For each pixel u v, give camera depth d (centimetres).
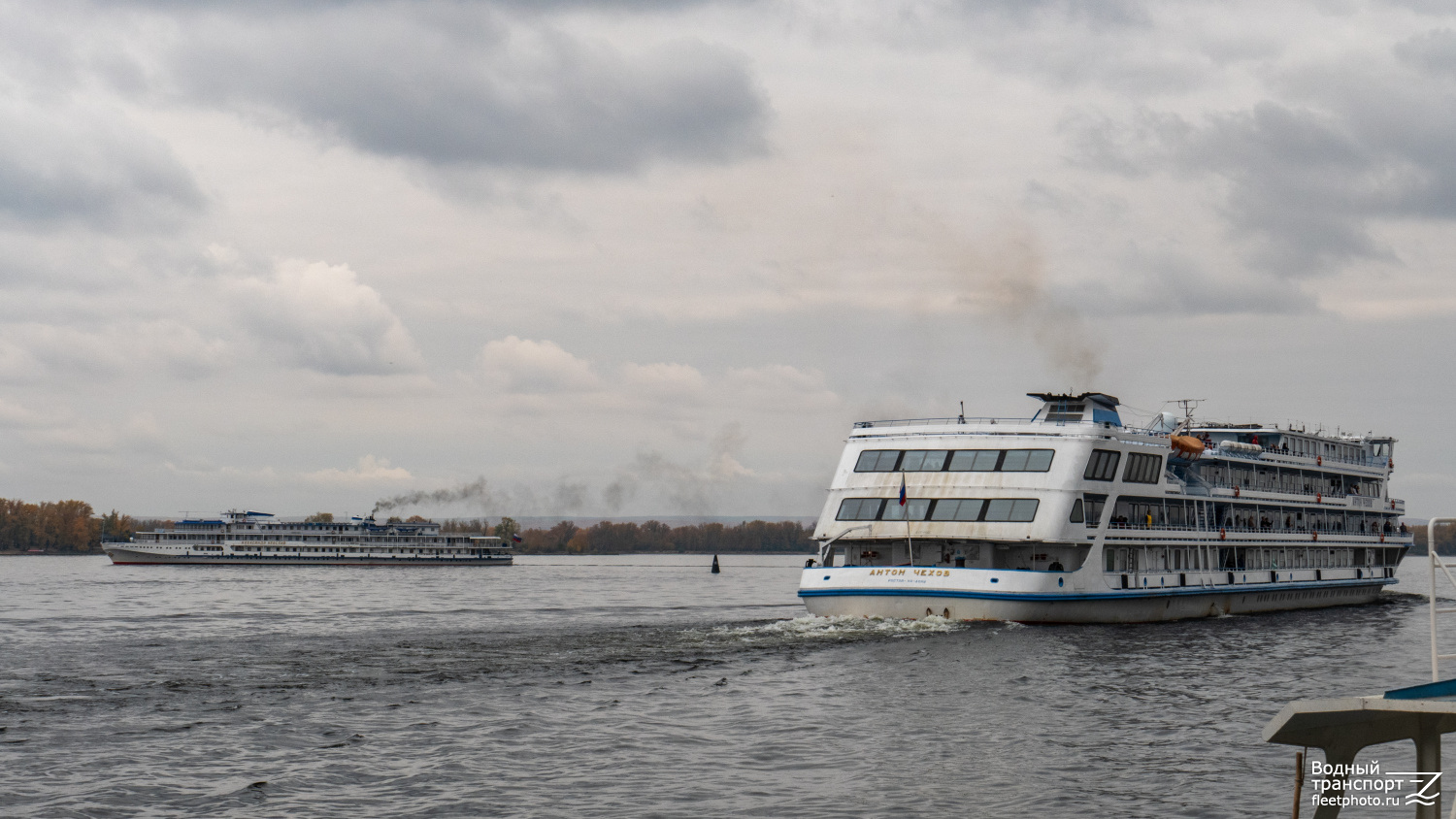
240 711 4616
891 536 7694
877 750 4062
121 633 7744
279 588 15712
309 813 3291
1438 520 2184
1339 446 11319
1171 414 9338
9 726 4322
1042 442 7600
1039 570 7750
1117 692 5184
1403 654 6731
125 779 3606
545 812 3319
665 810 3341
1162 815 3306
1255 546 9644
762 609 10256
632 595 13750
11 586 15988
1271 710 4803
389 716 4547
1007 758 3953
